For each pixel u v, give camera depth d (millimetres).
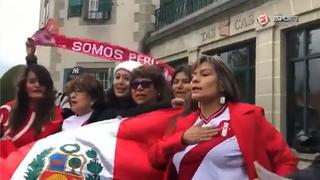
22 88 3986
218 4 10992
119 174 3285
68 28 16719
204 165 2863
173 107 3646
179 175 2947
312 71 8758
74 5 16641
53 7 16859
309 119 8773
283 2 9141
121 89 4098
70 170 3297
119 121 3484
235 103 3014
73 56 16547
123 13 16156
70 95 4164
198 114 3115
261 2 9656
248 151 2816
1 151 3621
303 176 2426
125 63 4160
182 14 13648
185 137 2875
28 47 4938
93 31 16453
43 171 3293
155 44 15055
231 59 11039
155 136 3332
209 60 3008
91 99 4102
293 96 9172
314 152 2566
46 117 4020
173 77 3936
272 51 9359
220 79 2982
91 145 3387
